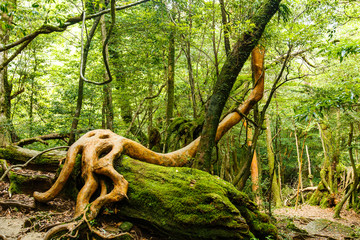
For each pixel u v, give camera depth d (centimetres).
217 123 589
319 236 805
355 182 1154
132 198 486
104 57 429
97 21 857
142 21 863
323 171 1499
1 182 624
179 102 1252
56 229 409
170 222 452
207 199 457
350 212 1278
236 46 586
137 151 594
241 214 494
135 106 1415
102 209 473
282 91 1145
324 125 1482
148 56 1013
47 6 1005
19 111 1243
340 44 479
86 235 424
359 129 1452
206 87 955
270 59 821
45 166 682
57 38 1241
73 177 548
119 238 437
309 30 603
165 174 512
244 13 627
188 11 717
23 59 1198
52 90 1379
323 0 609
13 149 712
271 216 833
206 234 434
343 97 508
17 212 496
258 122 771
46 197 514
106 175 504
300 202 1656
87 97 1053
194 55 984
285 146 2056
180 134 780
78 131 885
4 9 473
